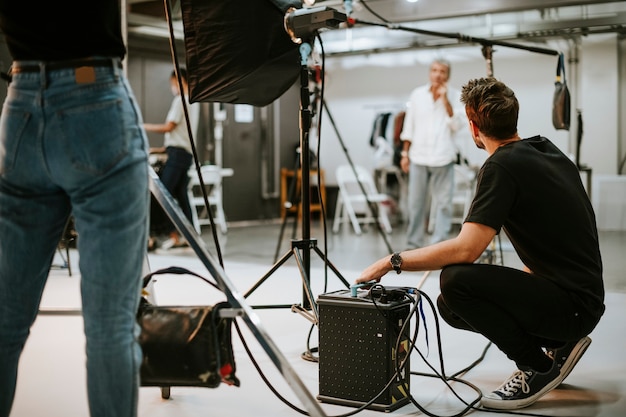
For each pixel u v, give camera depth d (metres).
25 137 1.45
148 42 9.16
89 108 1.42
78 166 1.43
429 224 9.21
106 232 1.45
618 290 4.55
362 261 6.12
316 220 11.41
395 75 10.79
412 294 2.41
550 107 9.73
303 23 2.60
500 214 2.22
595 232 2.36
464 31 8.66
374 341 2.28
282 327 3.52
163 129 6.59
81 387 2.57
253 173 11.04
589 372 2.76
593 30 8.66
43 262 1.58
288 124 11.52
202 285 4.87
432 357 2.98
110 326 1.46
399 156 10.34
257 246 7.48
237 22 2.65
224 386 2.59
